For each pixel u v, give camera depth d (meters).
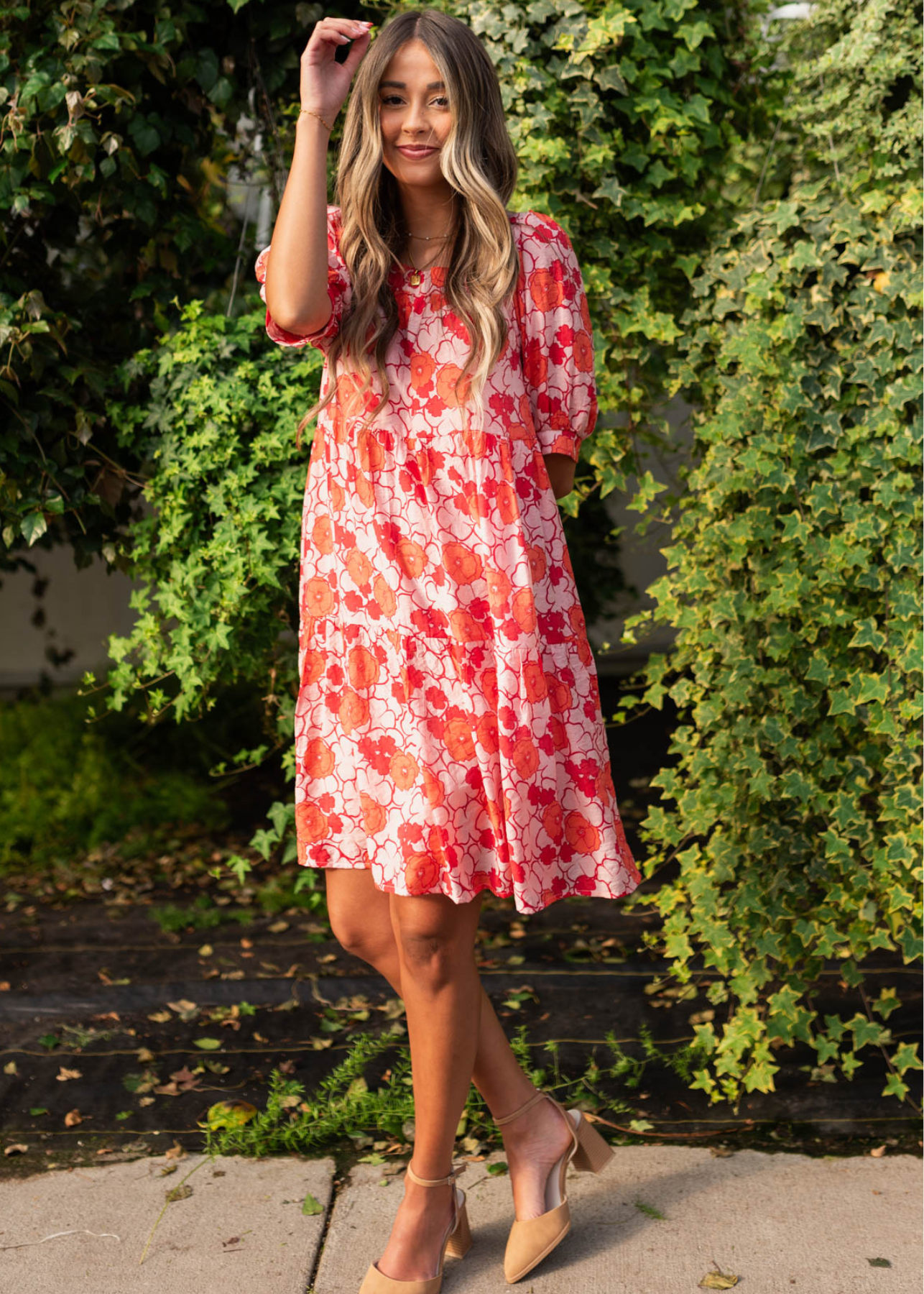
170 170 2.63
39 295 2.41
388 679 1.67
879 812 2.44
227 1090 2.40
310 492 1.75
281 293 1.54
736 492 2.33
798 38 2.64
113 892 3.57
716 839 2.35
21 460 2.45
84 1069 2.49
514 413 1.67
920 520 2.26
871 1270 1.79
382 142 1.58
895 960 2.86
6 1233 1.92
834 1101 2.30
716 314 2.33
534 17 2.30
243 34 2.59
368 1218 1.95
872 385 2.25
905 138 2.34
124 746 4.45
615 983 2.83
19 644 5.59
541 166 2.34
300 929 3.26
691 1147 2.16
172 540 2.45
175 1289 1.78
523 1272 1.79
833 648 2.31
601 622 5.29
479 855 1.70
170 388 2.46
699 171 2.54
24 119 2.33
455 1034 1.73
